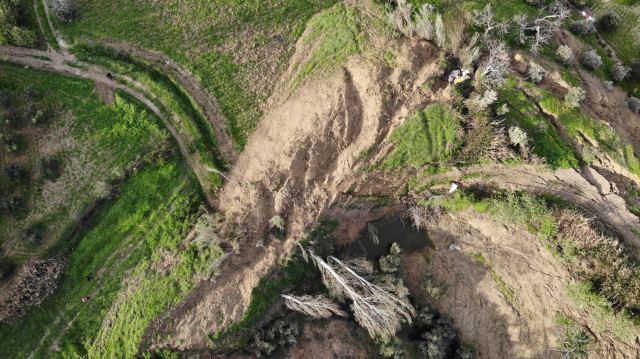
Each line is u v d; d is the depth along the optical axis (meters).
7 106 31.36
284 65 32.84
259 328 28.56
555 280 29.52
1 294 28.36
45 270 28.59
